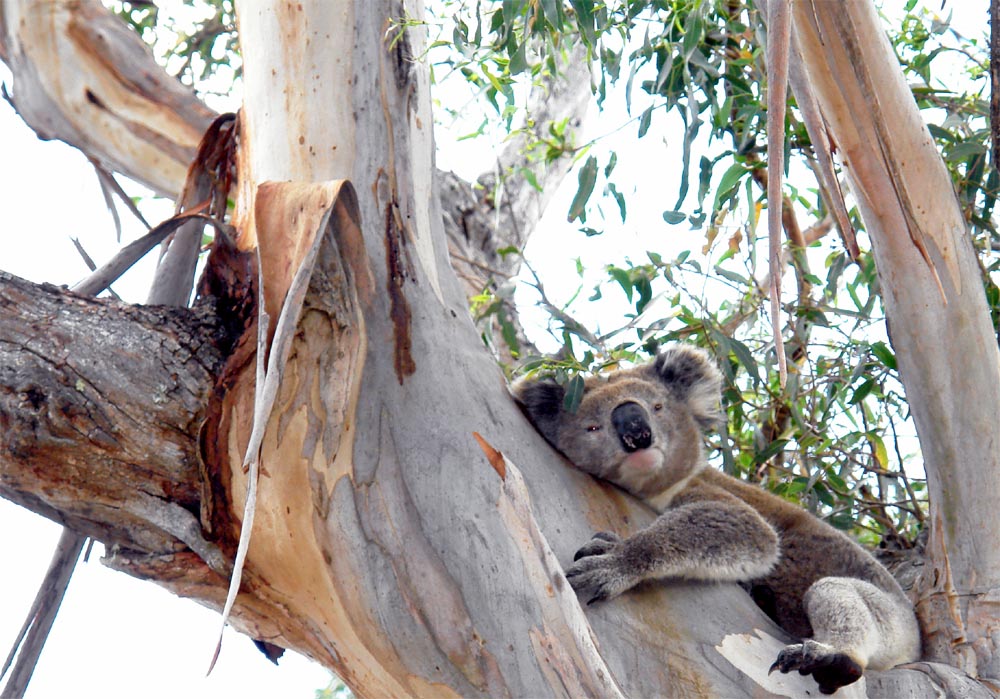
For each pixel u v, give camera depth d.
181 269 4.00
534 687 3.05
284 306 2.89
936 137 5.49
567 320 5.86
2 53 5.71
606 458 4.82
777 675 3.66
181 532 3.26
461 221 7.26
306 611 3.39
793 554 5.48
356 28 3.81
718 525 4.25
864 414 6.50
